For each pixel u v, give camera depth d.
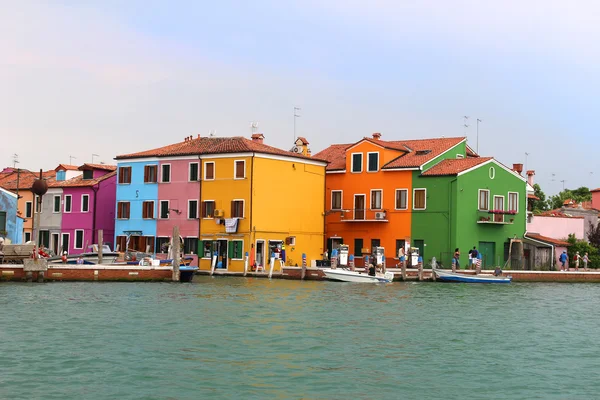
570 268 62.00
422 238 59.09
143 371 20.80
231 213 57.84
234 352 23.44
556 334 28.78
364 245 62.06
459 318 32.31
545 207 96.94
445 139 64.69
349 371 21.41
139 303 34.59
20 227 59.53
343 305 35.81
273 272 52.47
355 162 62.94
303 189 61.09
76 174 71.38
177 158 61.00
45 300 35.00
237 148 57.88
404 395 19.12
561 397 19.34
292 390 19.30
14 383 19.34
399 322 30.47
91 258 53.09
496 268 54.03
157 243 61.88
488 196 59.69
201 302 35.44
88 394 18.55
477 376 21.23
